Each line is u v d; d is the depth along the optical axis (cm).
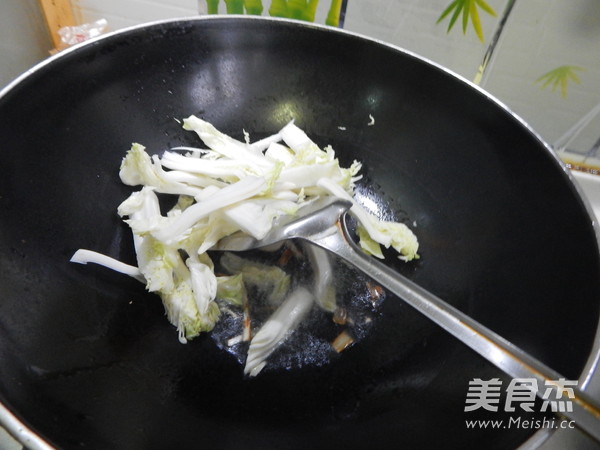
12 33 35
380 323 24
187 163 27
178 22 26
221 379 22
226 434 20
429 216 28
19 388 16
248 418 21
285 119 31
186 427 20
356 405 22
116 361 21
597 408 15
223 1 36
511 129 25
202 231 25
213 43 28
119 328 22
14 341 18
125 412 19
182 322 22
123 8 39
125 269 23
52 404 17
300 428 21
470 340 18
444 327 19
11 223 21
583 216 22
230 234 26
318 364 23
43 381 18
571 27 30
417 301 20
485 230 26
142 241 24
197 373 22
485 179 26
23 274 20
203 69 28
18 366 17
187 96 29
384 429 20
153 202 25
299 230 24
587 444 23
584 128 36
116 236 25
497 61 34
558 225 23
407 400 21
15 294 19
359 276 26
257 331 24
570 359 19
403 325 24
